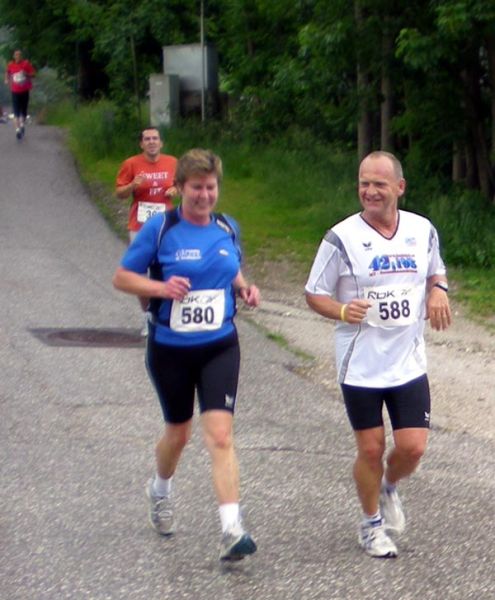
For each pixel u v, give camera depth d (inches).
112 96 1663.4
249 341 629.0
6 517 339.6
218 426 297.7
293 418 471.5
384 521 320.5
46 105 2164.1
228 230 308.0
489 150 1098.1
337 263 303.4
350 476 390.3
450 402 531.2
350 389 305.0
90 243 918.4
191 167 300.0
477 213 982.4
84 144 1391.5
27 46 2178.9
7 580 293.3
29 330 623.2
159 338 305.0
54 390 499.2
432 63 919.7
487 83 1078.4
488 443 454.9
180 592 287.7
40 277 776.3
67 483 373.7
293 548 319.6
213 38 1593.3
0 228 960.3
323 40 1015.6
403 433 303.3
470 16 864.3
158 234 302.2
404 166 1142.3
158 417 462.6
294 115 1370.6
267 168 1222.9
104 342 601.3
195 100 1574.8
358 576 300.0
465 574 303.9
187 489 370.3
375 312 302.2
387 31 1006.4
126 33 1573.6
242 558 295.6
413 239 305.0
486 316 749.9
